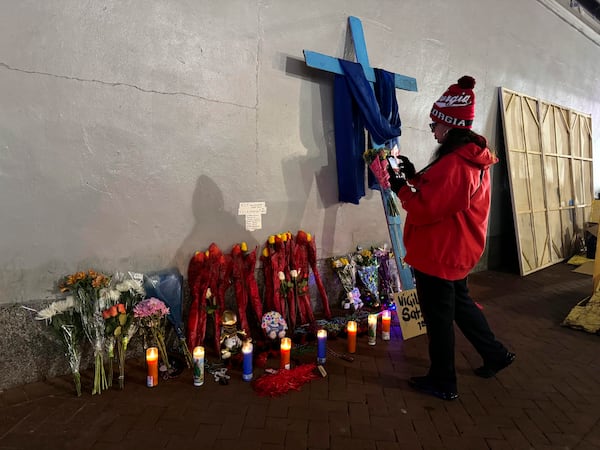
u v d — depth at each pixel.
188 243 3.49
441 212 2.58
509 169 6.49
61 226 2.88
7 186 2.65
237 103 3.63
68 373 2.98
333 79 4.34
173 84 3.27
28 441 2.29
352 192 4.26
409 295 3.95
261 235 3.93
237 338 3.39
